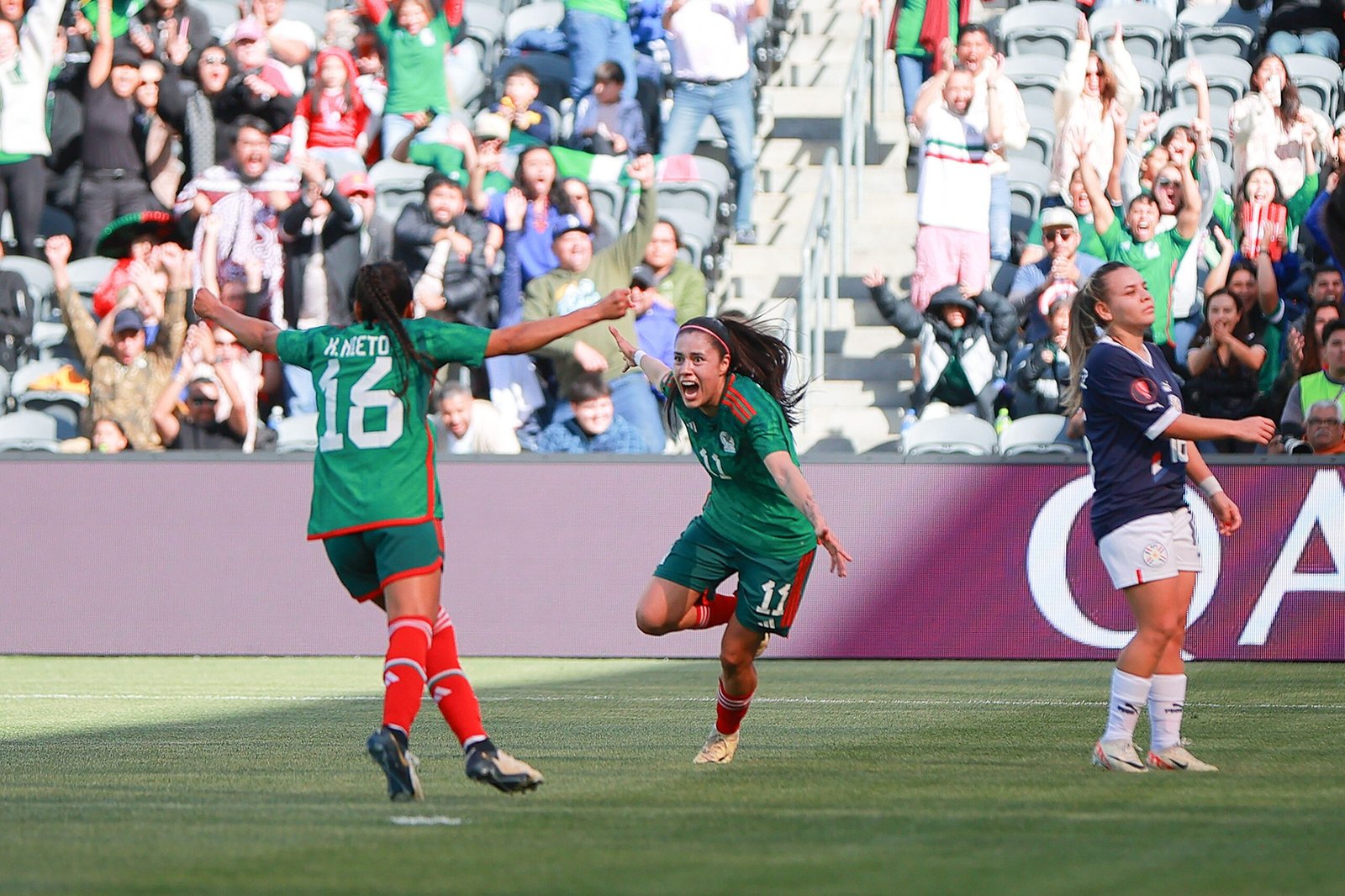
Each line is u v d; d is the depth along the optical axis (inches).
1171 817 593.3
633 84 1867.6
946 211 1718.8
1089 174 1722.4
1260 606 1397.6
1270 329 1578.5
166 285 1649.9
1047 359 1584.6
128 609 1520.7
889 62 2143.2
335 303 1659.7
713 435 756.6
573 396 1550.2
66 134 1859.0
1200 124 1718.8
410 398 655.8
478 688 1261.1
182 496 1523.1
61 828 568.1
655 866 483.5
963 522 1438.2
